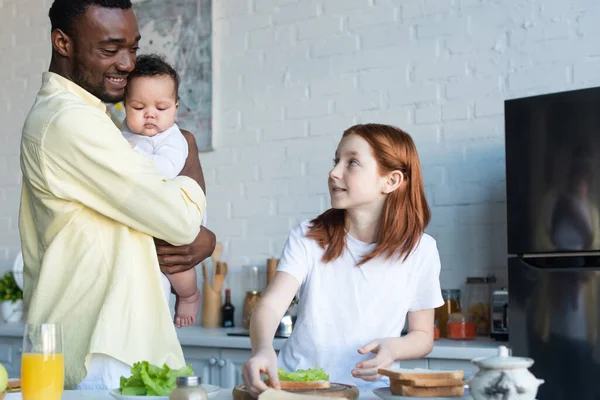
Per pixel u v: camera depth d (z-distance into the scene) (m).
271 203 3.59
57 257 1.62
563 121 2.65
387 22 3.36
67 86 1.68
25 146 1.62
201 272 3.67
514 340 2.66
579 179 2.60
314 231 1.72
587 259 2.58
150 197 1.59
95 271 1.61
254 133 3.66
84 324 1.58
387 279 1.69
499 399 1.13
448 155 3.20
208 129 3.75
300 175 3.53
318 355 1.68
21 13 4.31
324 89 3.49
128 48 1.72
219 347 3.03
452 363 2.61
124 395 1.27
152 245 1.66
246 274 3.59
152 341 1.63
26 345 1.26
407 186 1.71
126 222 1.62
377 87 3.36
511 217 2.72
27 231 1.75
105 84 1.71
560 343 2.57
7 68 4.32
